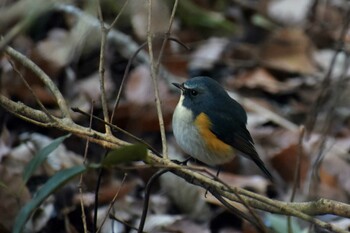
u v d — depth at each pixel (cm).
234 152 935
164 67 1349
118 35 1339
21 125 1159
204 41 1471
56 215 1012
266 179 1159
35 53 1243
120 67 1320
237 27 1562
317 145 1192
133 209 1053
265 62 1443
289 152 1168
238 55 1456
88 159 1117
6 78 1185
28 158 1066
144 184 1110
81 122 1178
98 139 728
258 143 1218
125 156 614
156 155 773
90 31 1320
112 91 1245
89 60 1309
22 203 996
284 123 1268
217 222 1057
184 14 1493
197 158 937
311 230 869
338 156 1186
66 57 1270
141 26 1393
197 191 1068
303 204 729
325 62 1463
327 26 1631
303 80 1412
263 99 1352
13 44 1276
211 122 909
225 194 712
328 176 1162
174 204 1082
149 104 1210
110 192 1052
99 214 1025
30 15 955
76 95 1222
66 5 1344
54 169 1061
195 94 917
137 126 1203
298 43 1470
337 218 1056
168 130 1222
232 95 1317
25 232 992
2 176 1037
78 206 1021
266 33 1570
